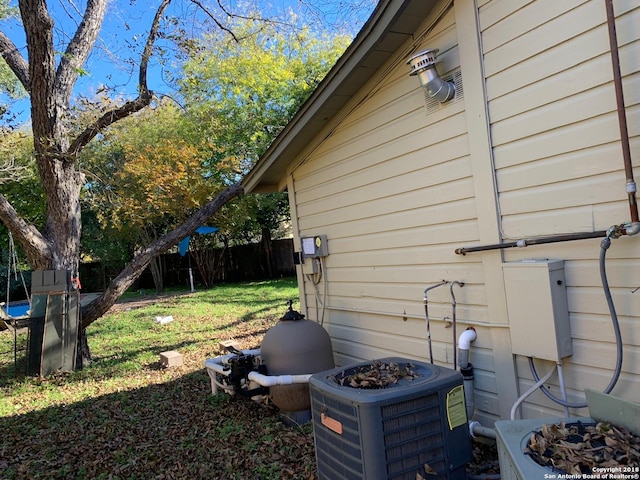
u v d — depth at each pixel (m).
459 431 2.61
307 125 4.88
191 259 22.66
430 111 3.73
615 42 2.45
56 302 7.40
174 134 15.62
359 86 4.39
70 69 7.55
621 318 2.62
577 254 2.81
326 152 5.09
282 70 14.68
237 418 4.69
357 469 2.43
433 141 3.73
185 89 10.47
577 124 2.75
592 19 2.64
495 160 3.23
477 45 3.27
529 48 2.97
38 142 7.26
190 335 9.74
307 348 4.32
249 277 22.42
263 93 14.85
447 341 3.75
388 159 4.22
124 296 19.91
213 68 14.19
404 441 2.44
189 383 6.15
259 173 5.79
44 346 7.26
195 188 14.77
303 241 5.46
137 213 15.88
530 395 3.15
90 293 21.06
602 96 2.62
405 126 4.00
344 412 2.51
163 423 4.77
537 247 3.02
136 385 6.30
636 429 1.92
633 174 2.51
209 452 3.95
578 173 2.76
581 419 2.19
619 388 2.64
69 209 7.71
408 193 4.02
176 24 7.66
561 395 2.92
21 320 7.61
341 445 2.55
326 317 5.35
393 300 4.30
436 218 3.76
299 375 4.19
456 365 3.63
